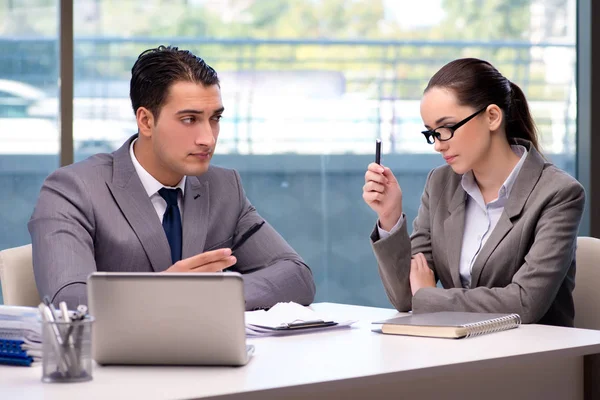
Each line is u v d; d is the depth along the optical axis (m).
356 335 1.99
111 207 2.38
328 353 1.76
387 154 3.73
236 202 2.67
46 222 2.28
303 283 2.48
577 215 2.40
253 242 2.63
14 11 3.45
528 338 1.96
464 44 3.79
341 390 1.66
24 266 2.41
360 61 3.70
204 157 2.34
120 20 3.52
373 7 3.71
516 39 3.84
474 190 2.60
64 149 3.45
